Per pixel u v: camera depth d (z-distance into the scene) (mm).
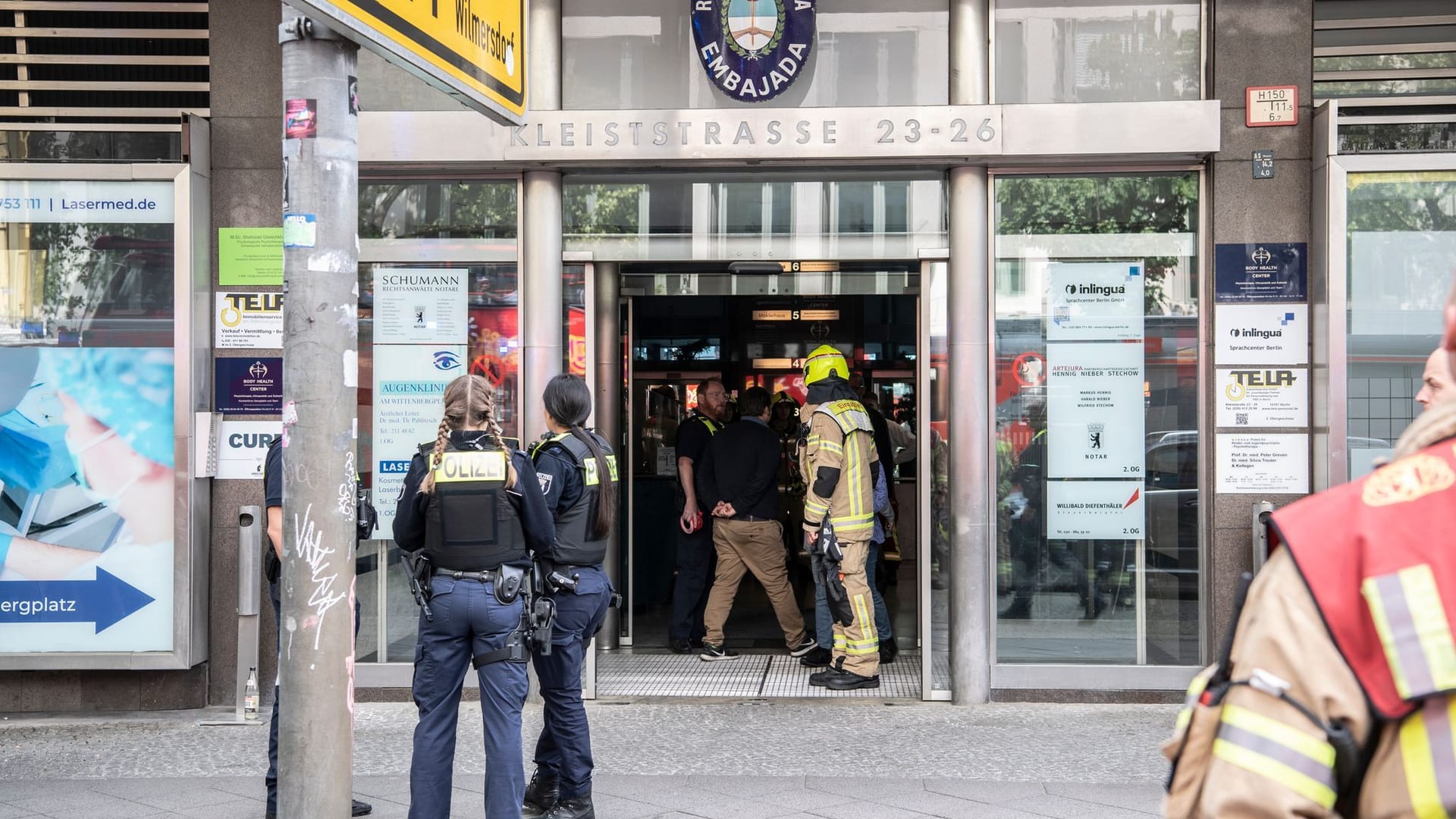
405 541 4504
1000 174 6949
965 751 5953
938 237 7008
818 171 7062
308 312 3545
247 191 6855
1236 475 6773
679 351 10984
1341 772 1548
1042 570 6977
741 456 8258
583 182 7148
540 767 5066
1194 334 6910
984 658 6906
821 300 10867
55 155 6742
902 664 8141
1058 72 6906
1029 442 6980
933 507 7031
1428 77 6754
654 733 6336
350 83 3623
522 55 5027
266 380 6844
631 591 8836
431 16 3949
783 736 6266
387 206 7113
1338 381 6508
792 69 6938
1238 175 6742
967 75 6859
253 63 6852
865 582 7336
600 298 8117
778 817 4934
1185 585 6902
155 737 6281
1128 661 6930
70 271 6719
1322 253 6590
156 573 6707
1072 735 6242
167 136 6754
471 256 7094
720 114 6754
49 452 6695
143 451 6699
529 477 4512
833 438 7223
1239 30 6734
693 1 6977
